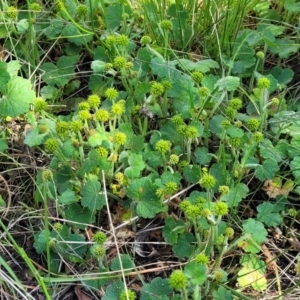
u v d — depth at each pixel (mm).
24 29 282
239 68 281
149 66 269
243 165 236
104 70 260
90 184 227
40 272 223
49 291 218
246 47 283
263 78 248
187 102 253
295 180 245
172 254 231
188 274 187
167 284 206
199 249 216
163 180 229
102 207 233
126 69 258
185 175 236
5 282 216
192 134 230
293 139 251
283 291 221
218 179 235
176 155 234
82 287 219
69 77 285
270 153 244
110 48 274
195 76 254
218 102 247
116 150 233
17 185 253
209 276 200
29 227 238
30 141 235
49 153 254
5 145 249
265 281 220
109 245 227
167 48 274
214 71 285
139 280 222
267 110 265
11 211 241
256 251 219
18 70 284
